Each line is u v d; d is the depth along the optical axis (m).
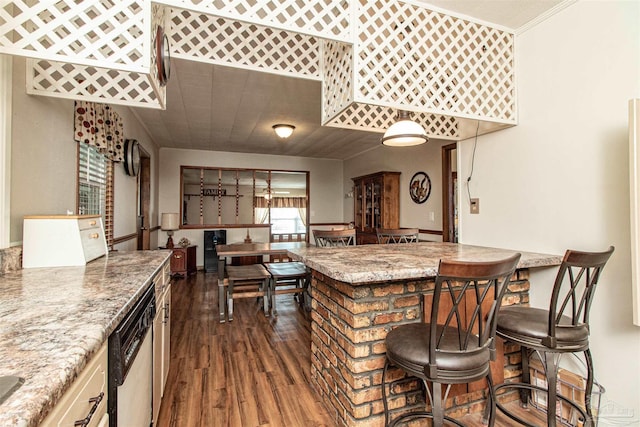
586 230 1.80
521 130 2.20
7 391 0.48
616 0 1.67
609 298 1.68
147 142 4.87
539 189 2.07
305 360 2.46
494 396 1.35
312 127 4.71
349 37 1.73
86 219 1.72
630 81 1.62
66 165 1.99
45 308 0.89
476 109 2.12
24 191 1.51
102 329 0.75
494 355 1.29
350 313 1.58
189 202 7.99
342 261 1.67
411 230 3.43
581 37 1.84
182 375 2.22
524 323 1.50
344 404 1.63
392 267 1.48
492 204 2.41
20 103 1.47
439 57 1.99
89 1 1.28
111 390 0.85
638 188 1.40
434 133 2.63
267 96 3.47
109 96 1.75
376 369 1.58
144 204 4.85
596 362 1.73
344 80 1.91
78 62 1.28
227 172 7.26
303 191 9.48
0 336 0.69
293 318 3.46
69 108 2.02
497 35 2.19
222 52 2.02
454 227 4.19
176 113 4.03
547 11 2.00
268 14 1.54
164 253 2.07
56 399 0.51
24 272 1.38
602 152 1.73
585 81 1.82
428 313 1.67
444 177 4.22
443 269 1.11
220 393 2.00
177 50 1.91
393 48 1.86
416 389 1.68
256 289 3.94
